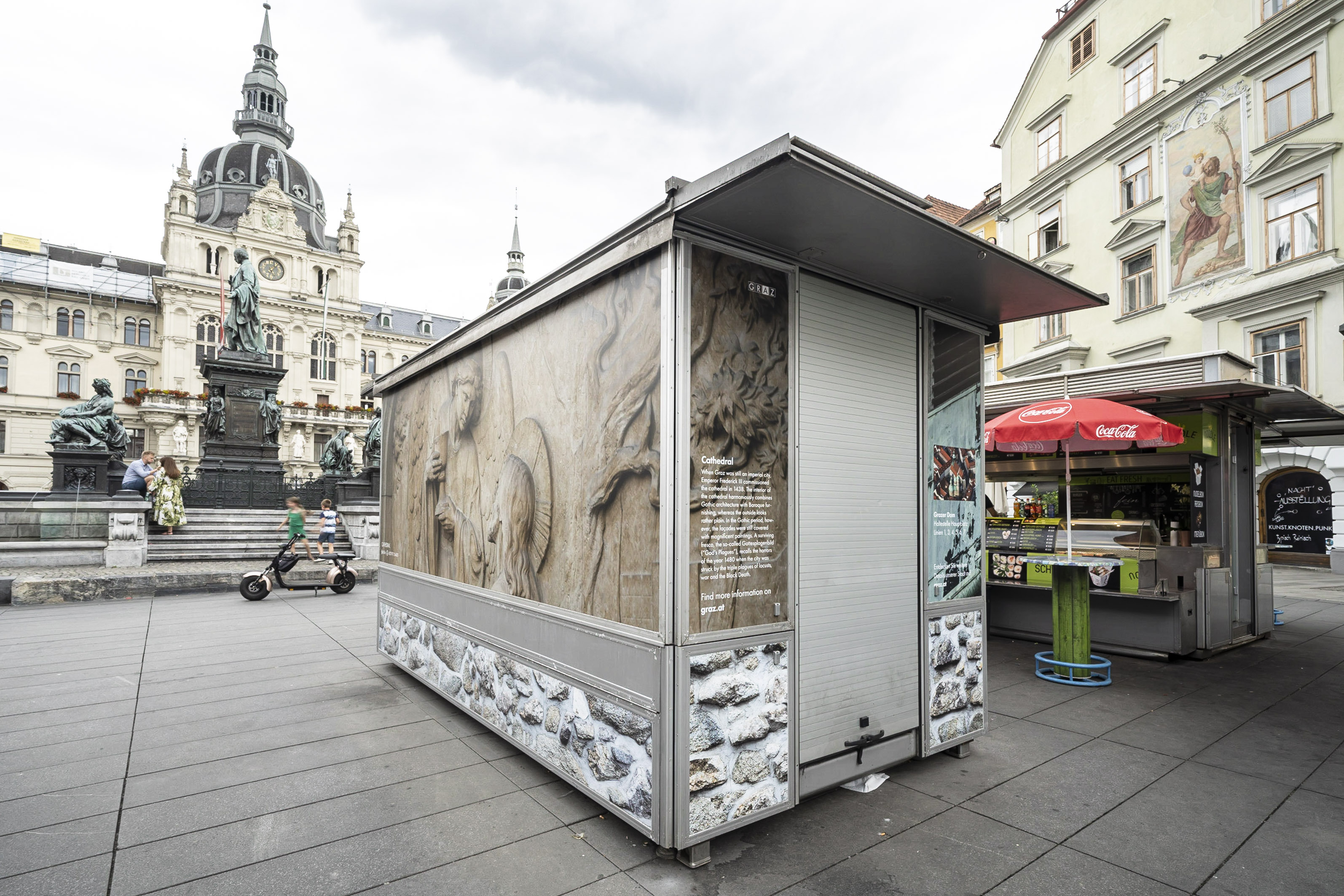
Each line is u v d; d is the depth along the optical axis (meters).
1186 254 17.86
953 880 2.85
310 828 3.28
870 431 3.87
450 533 5.24
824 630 3.55
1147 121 18.77
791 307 3.47
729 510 3.14
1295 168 15.55
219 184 60.72
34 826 3.28
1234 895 2.75
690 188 2.83
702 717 3.00
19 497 12.71
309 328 59.25
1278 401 8.01
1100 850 3.10
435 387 5.64
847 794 3.72
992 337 4.80
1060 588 6.21
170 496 15.28
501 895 2.72
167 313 53.69
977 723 4.41
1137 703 5.45
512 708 4.18
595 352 3.53
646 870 2.92
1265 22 16.17
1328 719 5.05
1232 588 7.71
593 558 3.48
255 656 6.94
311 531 17.09
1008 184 24.64
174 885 2.77
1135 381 8.56
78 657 6.83
